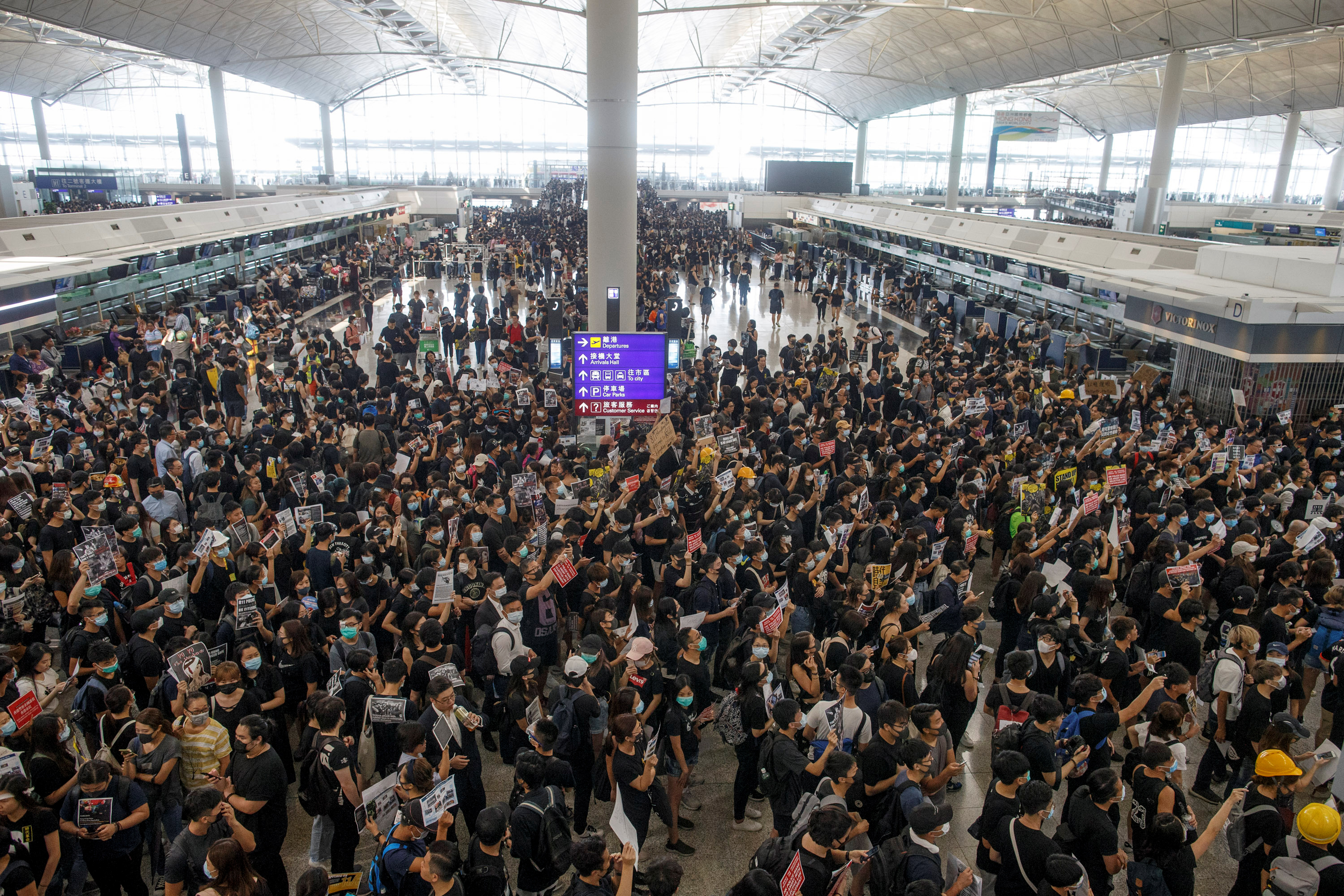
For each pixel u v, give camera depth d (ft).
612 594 23.85
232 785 16.28
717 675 24.57
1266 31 80.38
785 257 144.36
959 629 23.88
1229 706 20.07
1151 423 40.73
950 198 159.94
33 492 31.04
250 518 29.32
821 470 36.42
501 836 14.06
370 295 106.52
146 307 75.36
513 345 65.57
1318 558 24.31
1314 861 13.88
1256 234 129.80
